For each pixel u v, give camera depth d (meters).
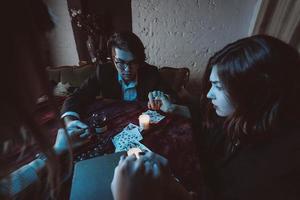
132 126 1.23
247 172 0.78
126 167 0.43
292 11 1.57
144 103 1.46
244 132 0.80
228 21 2.11
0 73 0.24
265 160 0.73
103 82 1.62
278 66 0.67
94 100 1.51
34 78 0.27
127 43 1.35
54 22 0.31
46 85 0.29
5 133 0.28
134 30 2.18
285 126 0.73
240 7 2.02
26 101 0.27
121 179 0.41
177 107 1.37
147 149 1.06
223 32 2.18
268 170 0.71
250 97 0.73
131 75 1.48
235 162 0.85
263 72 0.68
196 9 2.06
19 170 0.76
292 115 0.73
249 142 0.81
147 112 1.35
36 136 0.29
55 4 1.95
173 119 1.28
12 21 0.23
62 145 0.86
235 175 0.84
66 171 0.79
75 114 1.29
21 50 0.25
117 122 1.26
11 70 0.24
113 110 1.38
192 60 2.36
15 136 0.29
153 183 0.41
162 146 1.08
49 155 0.33
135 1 2.02
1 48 0.23
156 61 2.38
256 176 0.74
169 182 0.48
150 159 0.47
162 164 0.47
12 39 0.24
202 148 1.14
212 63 0.84
